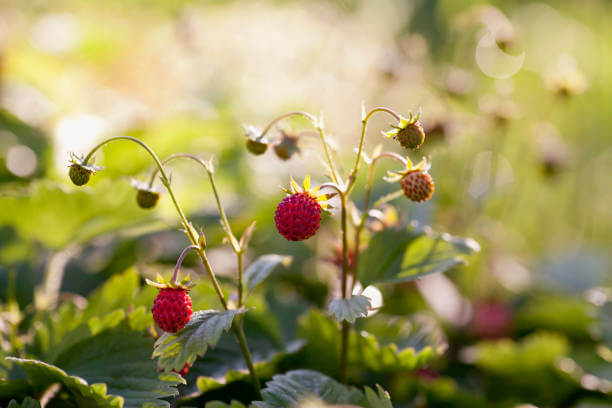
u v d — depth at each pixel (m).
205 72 0.88
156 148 0.69
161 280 0.46
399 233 0.52
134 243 0.63
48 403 0.49
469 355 0.61
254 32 0.94
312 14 0.96
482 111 0.64
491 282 0.70
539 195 1.05
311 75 0.89
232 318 0.46
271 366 0.51
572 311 0.63
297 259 0.71
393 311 0.64
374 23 1.16
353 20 1.01
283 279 0.67
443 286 0.68
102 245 0.63
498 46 0.62
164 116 0.72
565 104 0.67
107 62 0.95
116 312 0.49
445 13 1.32
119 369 0.48
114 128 0.70
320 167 0.81
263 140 0.49
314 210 0.46
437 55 1.11
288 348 0.53
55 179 0.64
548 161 0.69
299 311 0.59
